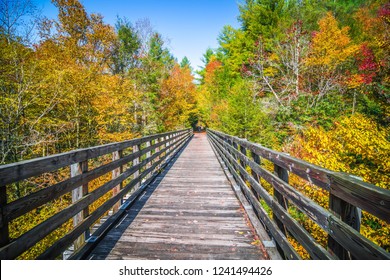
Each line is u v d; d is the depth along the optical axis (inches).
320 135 304.3
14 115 334.3
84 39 713.0
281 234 86.4
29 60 354.6
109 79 520.4
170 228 124.0
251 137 521.3
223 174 259.1
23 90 323.9
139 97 660.1
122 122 541.6
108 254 99.0
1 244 56.0
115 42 721.0
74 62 530.0
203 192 190.1
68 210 82.4
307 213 64.7
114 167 128.8
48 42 565.9
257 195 132.8
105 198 356.2
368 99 414.6
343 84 482.0
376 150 255.6
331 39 482.3
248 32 753.6
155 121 767.7
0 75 319.3
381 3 500.1
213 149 492.4
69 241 84.4
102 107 470.0
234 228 123.6
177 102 901.8
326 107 448.8
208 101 1141.7
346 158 281.6
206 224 128.8
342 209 51.3
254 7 700.0
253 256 97.4
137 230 121.5
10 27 331.3
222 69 1001.5
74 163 87.6
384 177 242.1
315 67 524.4
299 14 645.3
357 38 553.3
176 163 337.4
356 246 44.3
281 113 498.9
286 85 565.6
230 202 165.2
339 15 675.4
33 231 65.1
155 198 174.9
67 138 445.4
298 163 71.0
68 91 392.5
